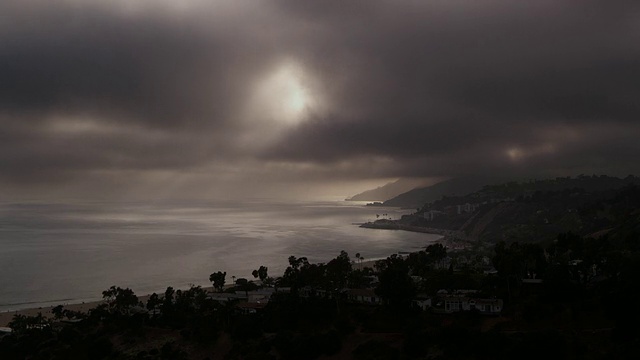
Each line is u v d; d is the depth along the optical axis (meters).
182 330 125.25
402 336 102.44
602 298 91.25
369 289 139.25
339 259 147.62
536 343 82.69
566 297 103.31
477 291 124.75
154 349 118.81
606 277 114.31
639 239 155.62
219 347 116.25
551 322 95.75
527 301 107.31
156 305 153.25
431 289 123.38
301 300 129.75
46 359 120.56
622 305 81.81
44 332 136.62
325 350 104.12
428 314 111.62
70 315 159.00
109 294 157.00
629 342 78.75
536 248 133.88
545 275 110.00
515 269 114.81
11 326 149.00
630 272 86.81
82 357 118.00
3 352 127.81
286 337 109.94
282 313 122.69
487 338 89.19
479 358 87.12
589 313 94.56
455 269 188.62
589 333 86.94
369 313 118.38
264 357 105.38
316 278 133.88
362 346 101.69
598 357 78.44
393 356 94.62
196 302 146.62
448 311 113.12
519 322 99.12
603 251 126.38
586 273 114.75
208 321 124.50
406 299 114.44
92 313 145.75
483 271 183.50
